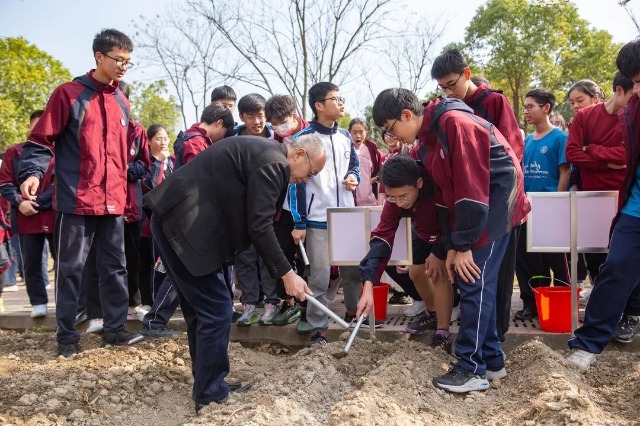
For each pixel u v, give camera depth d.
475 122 3.39
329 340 4.83
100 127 4.52
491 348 3.69
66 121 4.43
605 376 3.83
